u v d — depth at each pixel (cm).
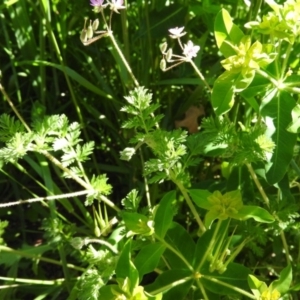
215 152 29
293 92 27
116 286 25
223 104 26
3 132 28
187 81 37
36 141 28
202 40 39
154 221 28
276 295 25
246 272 28
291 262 33
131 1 43
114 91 44
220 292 28
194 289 30
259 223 31
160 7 39
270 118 27
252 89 28
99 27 43
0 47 47
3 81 47
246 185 31
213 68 39
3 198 44
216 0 39
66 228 34
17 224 43
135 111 28
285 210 30
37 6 44
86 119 44
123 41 40
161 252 28
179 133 28
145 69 40
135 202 29
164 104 43
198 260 28
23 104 47
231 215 26
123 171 42
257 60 25
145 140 28
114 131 42
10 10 41
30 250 34
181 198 37
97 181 28
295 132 26
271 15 27
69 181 44
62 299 38
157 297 25
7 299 34
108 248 31
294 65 34
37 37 46
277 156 27
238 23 39
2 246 31
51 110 44
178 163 29
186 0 40
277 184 30
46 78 46
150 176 38
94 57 45
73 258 40
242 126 32
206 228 29
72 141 28
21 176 44
